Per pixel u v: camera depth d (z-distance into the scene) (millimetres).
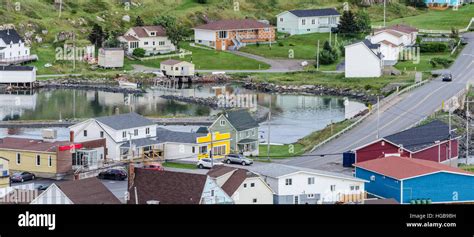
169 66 165500
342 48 175500
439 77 148250
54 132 93438
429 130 96562
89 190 67000
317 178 75312
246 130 100562
